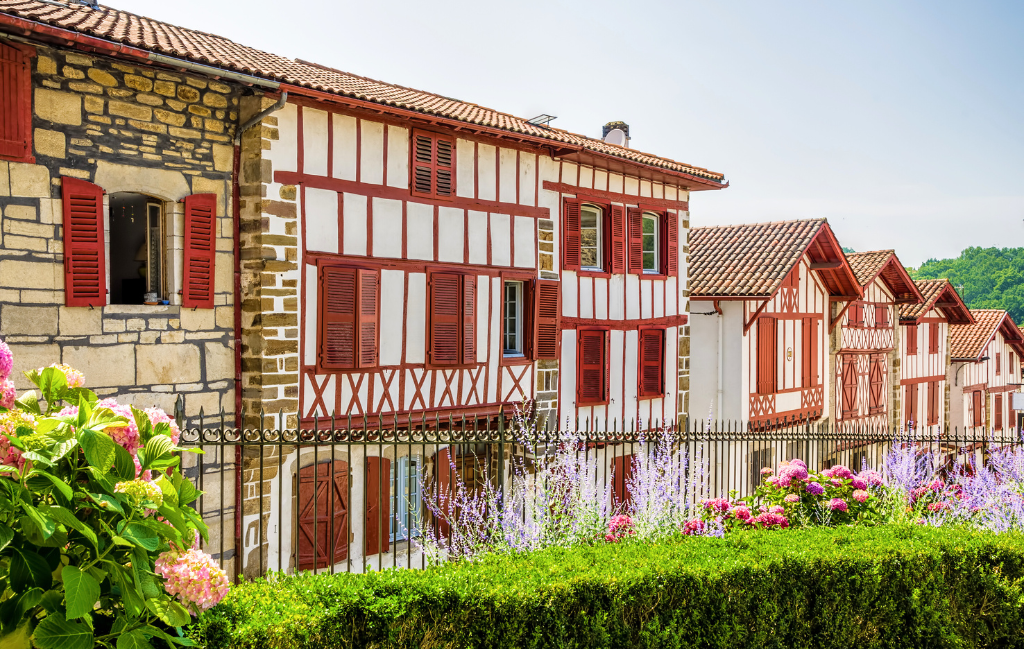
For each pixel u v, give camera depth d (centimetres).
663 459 730
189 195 942
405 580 441
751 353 1753
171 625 332
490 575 469
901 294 2462
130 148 895
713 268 1798
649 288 1579
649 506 677
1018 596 620
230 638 357
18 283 815
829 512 732
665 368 1603
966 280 6231
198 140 954
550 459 711
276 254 994
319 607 394
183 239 943
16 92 803
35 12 802
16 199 812
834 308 2108
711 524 673
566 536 638
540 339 1355
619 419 1517
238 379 993
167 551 339
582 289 1439
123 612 326
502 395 1295
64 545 312
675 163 1606
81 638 305
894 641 580
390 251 1127
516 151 1306
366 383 1105
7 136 799
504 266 1291
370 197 1099
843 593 562
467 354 1223
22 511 303
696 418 1764
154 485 321
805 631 548
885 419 2414
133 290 1012
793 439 1098
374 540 1115
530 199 1333
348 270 1070
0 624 299
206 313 965
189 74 925
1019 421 3472
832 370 2109
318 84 984
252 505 982
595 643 467
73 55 847
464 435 664
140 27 1003
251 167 986
